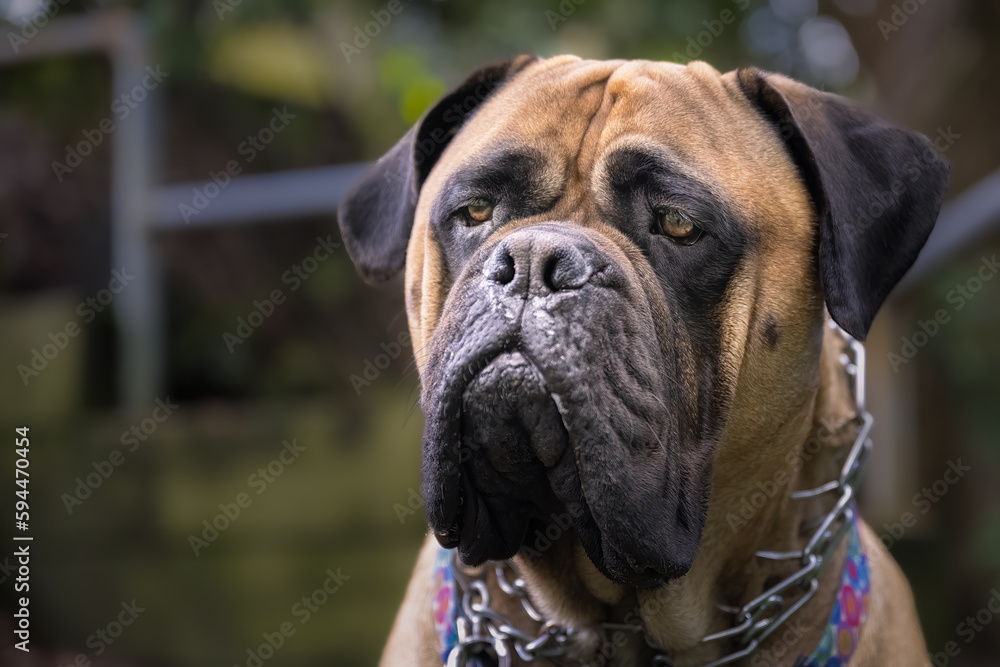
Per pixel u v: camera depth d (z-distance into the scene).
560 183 3.51
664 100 3.60
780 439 3.70
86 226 8.50
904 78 8.59
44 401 7.53
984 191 6.40
